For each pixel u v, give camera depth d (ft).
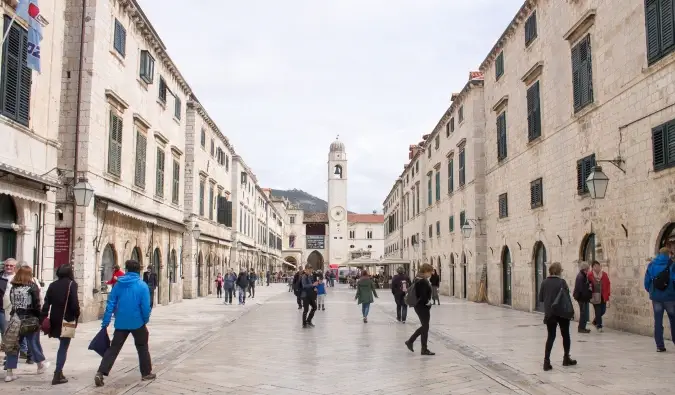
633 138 51.29
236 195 166.91
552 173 71.10
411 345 42.78
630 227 51.80
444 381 31.53
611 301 55.67
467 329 57.82
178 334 54.54
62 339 30.55
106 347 30.60
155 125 89.71
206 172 124.77
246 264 186.80
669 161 45.47
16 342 30.94
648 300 48.96
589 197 60.39
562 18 67.97
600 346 43.45
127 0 73.56
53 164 52.60
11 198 46.62
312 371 34.78
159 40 87.61
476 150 105.70
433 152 149.48
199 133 119.14
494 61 97.55
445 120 131.54
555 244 70.13
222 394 28.53
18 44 46.70
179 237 104.78
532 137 78.23
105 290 67.92
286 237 368.07
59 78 53.62
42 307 30.99
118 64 72.49
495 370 34.78
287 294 146.10
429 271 42.09
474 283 105.19
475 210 104.73
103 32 67.10
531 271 79.10
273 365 37.04
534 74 76.95
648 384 29.48
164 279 94.63
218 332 57.62
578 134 63.36
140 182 81.10
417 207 174.70
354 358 39.91
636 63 50.93
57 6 53.06
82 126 63.16
